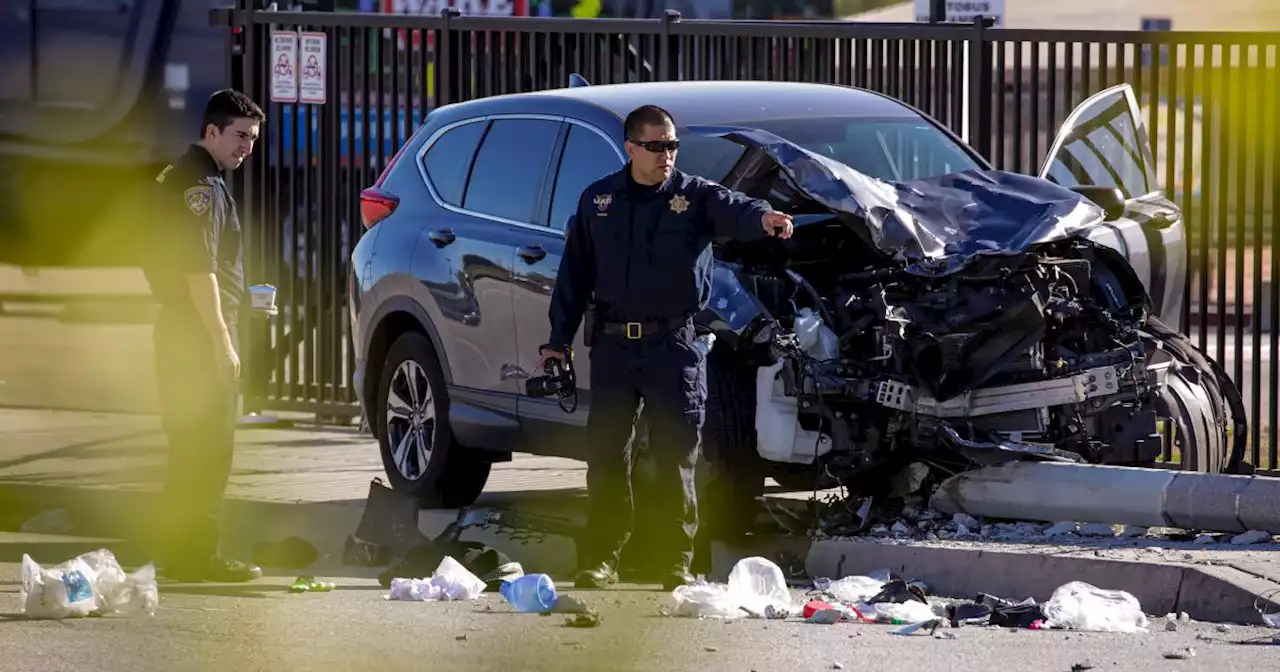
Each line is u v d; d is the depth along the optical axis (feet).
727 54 123.54
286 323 143.84
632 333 80.33
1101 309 88.17
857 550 83.97
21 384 157.79
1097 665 65.05
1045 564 77.97
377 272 108.06
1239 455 95.14
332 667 66.39
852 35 119.75
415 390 105.60
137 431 131.34
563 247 95.40
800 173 87.61
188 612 77.00
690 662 66.49
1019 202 90.79
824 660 66.44
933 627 71.67
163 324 81.30
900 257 86.53
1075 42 113.19
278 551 91.30
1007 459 86.07
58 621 75.05
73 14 228.43
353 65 136.67
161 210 79.97
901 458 88.84
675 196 79.77
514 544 92.38
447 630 72.90
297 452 123.44
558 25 127.54
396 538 91.56
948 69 119.65
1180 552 78.07
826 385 84.84
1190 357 94.02
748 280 86.69
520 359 98.02
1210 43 109.09
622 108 98.58
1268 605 71.51
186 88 228.22
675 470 80.89
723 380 86.94
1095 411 88.53
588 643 70.08
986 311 85.46
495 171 103.19
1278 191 107.55
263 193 139.44
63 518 103.30
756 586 77.25
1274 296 107.34
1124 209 98.94
